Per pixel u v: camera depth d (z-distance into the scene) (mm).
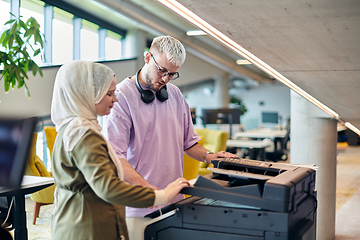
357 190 5344
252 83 18531
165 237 1240
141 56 8656
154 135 1708
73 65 1249
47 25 6328
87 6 6734
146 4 6770
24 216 2412
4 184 949
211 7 1421
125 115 1631
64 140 1209
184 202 1239
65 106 1251
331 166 3158
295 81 2221
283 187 1099
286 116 19094
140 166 1699
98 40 8062
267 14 1450
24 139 979
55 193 1343
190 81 12102
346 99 2418
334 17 1413
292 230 1133
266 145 7281
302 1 1324
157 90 1688
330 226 3223
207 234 1172
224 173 1315
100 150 1187
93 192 1245
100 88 1255
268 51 1812
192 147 1914
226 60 11039
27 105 5523
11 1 5566
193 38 8875
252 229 1122
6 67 3266
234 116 8383
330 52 1736
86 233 1217
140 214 1632
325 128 3100
